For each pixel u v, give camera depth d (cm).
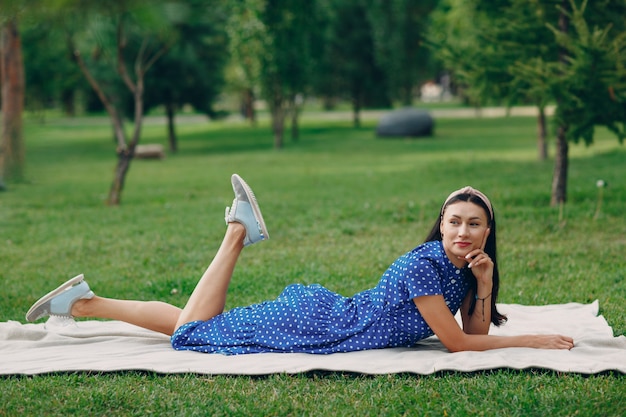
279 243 874
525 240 842
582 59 857
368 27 3266
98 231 982
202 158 2320
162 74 2503
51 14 614
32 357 438
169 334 464
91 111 4938
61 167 2128
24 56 2569
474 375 404
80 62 1274
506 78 1005
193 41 2520
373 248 825
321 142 2734
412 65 3453
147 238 917
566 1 965
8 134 1648
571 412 358
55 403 374
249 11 2403
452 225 426
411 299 429
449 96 6356
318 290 455
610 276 665
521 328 507
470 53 1034
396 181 1489
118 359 430
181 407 369
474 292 446
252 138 3055
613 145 2134
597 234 863
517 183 1357
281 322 440
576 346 447
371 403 372
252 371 405
